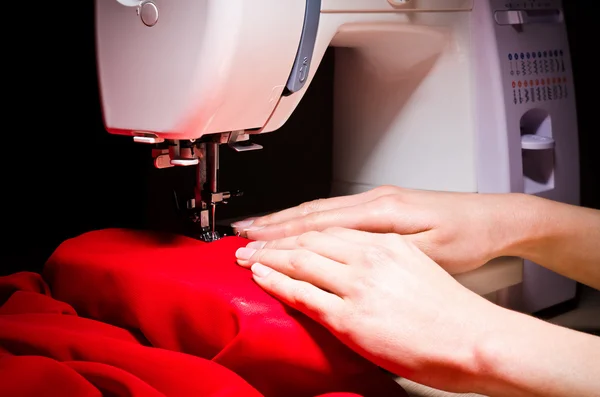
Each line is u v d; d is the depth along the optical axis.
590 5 1.50
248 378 0.62
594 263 0.80
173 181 1.17
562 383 0.52
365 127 1.16
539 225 0.77
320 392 0.62
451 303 0.58
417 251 0.63
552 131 1.12
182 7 0.65
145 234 0.83
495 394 0.55
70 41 1.10
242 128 0.75
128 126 0.72
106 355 0.61
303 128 1.33
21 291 0.75
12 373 0.55
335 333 0.59
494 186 1.05
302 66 0.76
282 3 0.69
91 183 1.13
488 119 1.04
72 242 0.80
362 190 1.17
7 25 1.05
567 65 1.15
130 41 0.69
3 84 1.06
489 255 0.75
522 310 1.09
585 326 1.08
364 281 0.59
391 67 1.09
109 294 0.71
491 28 1.02
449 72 1.05
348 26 0.89
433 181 1.10
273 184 1.30
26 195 1.09
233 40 0.65
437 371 0.56
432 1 0.97
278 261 0.66
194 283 0.65
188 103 0.67
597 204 1.50
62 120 1.11
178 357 0.59
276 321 0.60
